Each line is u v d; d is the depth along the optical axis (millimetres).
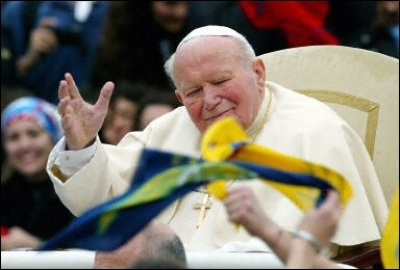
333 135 17141
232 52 16859
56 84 24891
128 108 22828
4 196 23062
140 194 10445
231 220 10375
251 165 10758
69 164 17141
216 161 10672
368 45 24375
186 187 10570
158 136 18109
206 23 24219
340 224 16516
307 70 18984
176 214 17250
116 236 10445
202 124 16875
